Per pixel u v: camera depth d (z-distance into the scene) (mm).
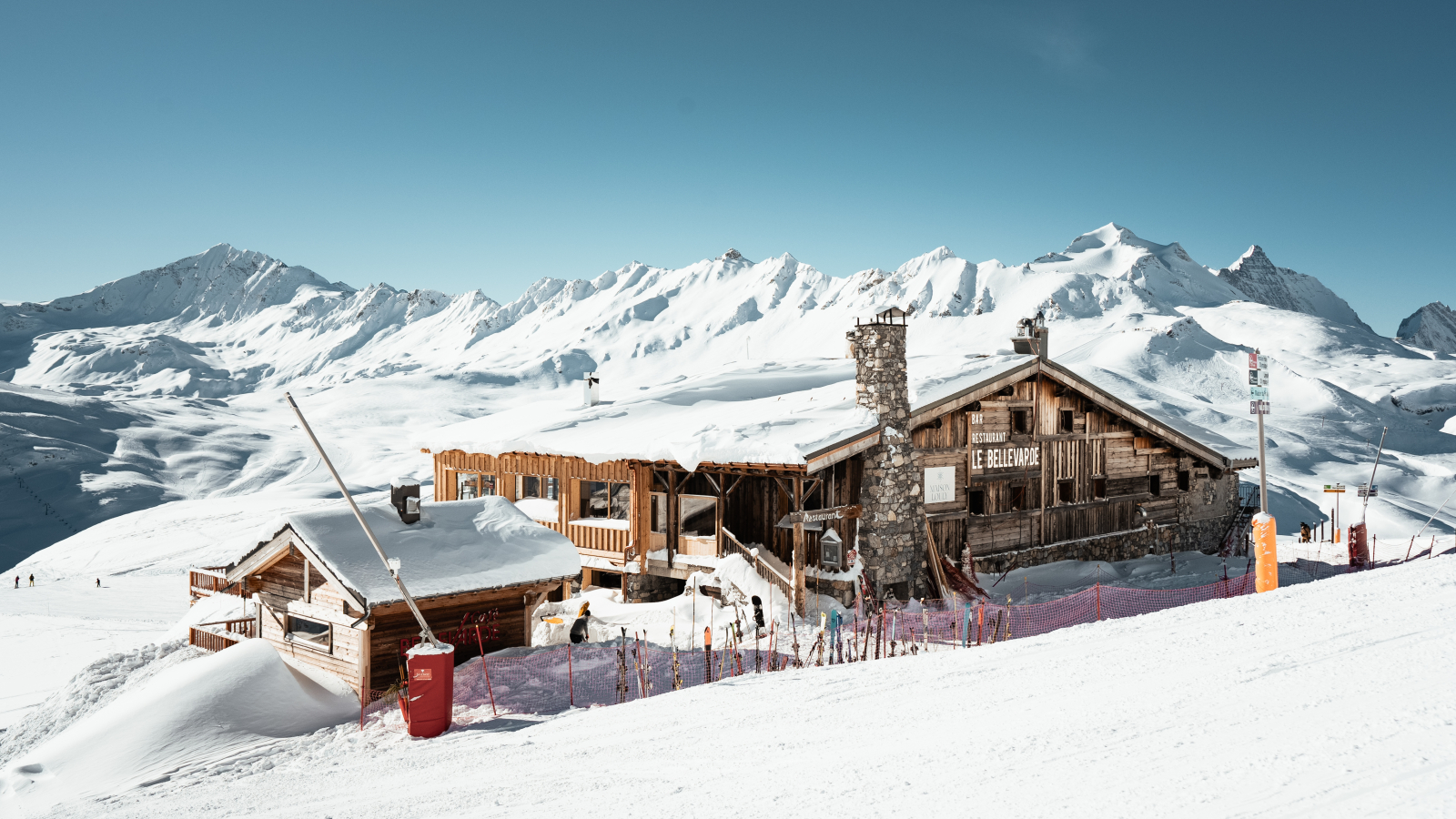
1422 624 8844
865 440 20438
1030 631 17812
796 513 19656
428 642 12680
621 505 24172
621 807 6980
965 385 23141
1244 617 10555
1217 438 32031
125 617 36438
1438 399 157250
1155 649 9648
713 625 18422
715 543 21359
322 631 15883
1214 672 8148
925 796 6051
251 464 161500
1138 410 27844
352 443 177875
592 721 10969
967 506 23688
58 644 29906
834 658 15359
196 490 148000
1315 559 26906
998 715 8016
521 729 11555
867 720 8758
